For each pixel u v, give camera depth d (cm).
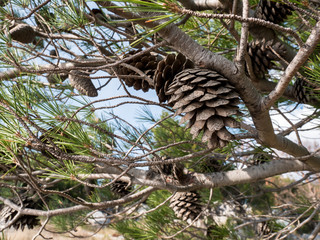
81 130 116
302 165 183
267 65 166
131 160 120
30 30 148
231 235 282
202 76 108
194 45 110
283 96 215
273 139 142
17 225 222
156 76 123
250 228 345
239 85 111
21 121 95
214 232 282
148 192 185
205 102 105
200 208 242
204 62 110
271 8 164
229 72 109
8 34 119
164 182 173
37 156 152
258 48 164
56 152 104
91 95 162
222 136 103
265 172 187
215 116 107
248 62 124
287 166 185
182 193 243
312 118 217
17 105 100
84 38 139
